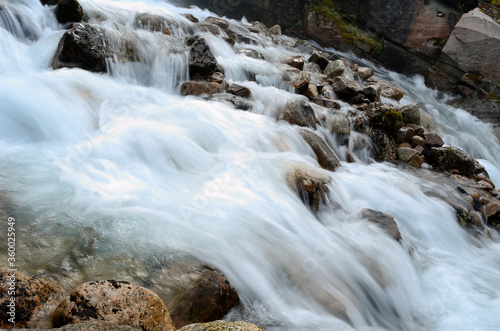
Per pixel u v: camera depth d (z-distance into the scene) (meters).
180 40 8.54
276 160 5.63
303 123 7.32
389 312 4.25
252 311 3.56
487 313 4.36
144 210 4.18
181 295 3.22
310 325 3.58
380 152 8.05
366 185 6.45
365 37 16.44
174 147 5.43
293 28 17.23
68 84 6.18
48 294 2.81
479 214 6.93
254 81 9.25
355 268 4.38
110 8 10.08
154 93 7.21
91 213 3.94
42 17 8.56
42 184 4.23
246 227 4.31
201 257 3.67
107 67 7.22
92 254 3.44
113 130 5.54
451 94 14.80
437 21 15.34
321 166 6.71
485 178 8.38
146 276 3.33
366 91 9.55
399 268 4.64
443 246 5.77
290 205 4.91
